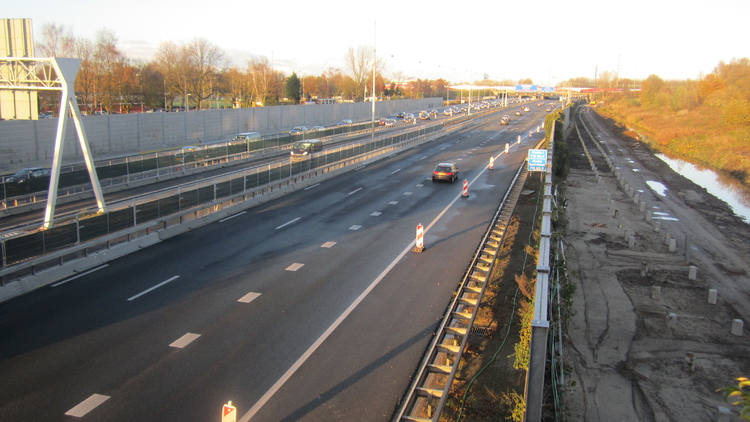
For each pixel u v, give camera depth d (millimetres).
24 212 28328
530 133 72750
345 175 41375
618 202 36844
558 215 25500
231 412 8625
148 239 22047
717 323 17656
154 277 18031
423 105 145000
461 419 10484
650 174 51312
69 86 21172
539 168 35188
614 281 21219
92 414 10266
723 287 21094
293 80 107500
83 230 19469
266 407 10672
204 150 43781
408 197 32469
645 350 15586
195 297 16281
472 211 28547
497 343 13602
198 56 85875
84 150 21781
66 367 12000
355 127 75125
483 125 91875
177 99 111562
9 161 39250
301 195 33156
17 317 14672
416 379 11609
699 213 35625
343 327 14375
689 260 24156
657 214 34156
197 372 11922
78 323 14336
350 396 11172
